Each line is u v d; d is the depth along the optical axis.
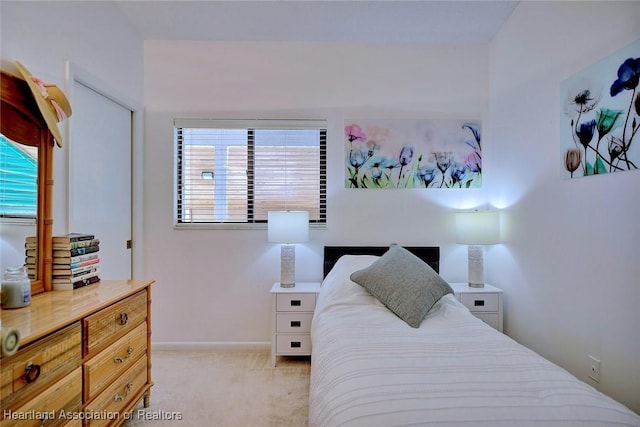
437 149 2.83
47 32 1.70
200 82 2.81
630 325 1.55
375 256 2.63
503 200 2.62
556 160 2.04
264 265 2.81
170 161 2.78
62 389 1.19
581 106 1.84
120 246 2.45
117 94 2.32
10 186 1.42
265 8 2.38
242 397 2.03
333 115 2.83
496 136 2.74
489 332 1.64
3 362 0.97
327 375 1.27
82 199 2.02
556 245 2.04
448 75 2.85
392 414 0.97
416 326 1.73
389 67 2.84
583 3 1.83
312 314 2.47
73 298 1.48
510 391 1.08
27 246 1.51
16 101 1.43
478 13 2.47
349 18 2.51
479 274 2.62
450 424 0.93
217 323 2.80
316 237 2.82
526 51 2.33
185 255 2.79
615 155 1.62
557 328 2.03
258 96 2.82
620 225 1.60
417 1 2.33
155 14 2.41
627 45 1.57
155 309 2.78
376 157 2.82
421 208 2.83
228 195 2.88
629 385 1.55
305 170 2.88
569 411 0.98
